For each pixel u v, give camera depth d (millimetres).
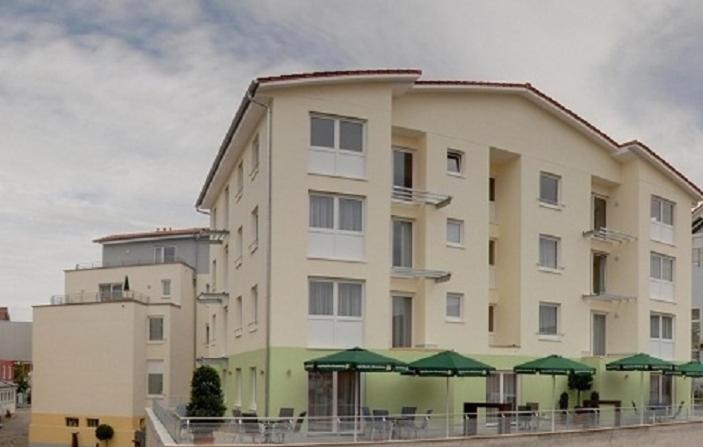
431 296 28250
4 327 91375
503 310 31703
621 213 36250
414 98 28516
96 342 46000
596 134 34094
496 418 23781
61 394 46250
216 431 19250
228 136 29547
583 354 33031
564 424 25750
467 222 29469
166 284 50906
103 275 52781
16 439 51875
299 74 25047
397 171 28984
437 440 22266
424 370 24250
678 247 38281
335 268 25406
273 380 24234
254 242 27719
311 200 25547
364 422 21125
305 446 20047
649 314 35906
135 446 42188
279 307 24578
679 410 31359
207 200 40531
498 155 31406
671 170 37094
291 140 25188
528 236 31484
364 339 25656
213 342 38719
